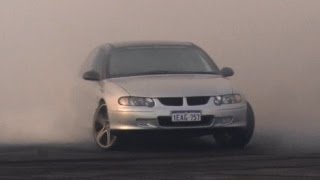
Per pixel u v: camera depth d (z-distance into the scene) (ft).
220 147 134.72
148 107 125.29
